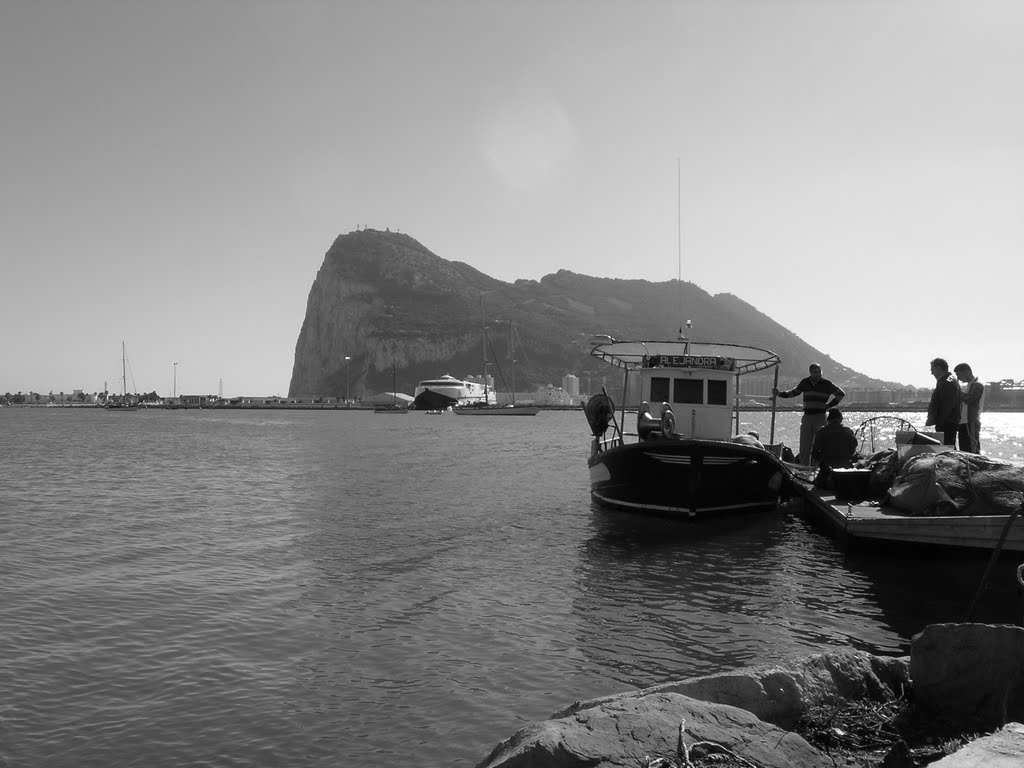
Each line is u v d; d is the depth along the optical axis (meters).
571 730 4.38
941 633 5.44
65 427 94.62
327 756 6.39
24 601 11.16
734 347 19.67
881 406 181.75
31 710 7.32
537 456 41.62
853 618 10.17
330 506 21.16
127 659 8.71
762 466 18.42
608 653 8.77
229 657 8.76
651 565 13.48
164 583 12.23
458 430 83.69
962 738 4.95
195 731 6.88
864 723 5.15
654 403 20.39
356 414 172.25
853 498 15.82
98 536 16.48
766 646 9.00
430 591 11.66
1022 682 5.21
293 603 11.02
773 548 15.03
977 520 12.34
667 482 18.25
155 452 46.19
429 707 7.31
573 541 15.77
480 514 19.50
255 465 35.81
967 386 16.45
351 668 8.37
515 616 10.30
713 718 4.69
